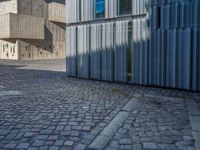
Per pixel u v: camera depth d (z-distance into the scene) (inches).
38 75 552.7
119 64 421.7
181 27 345.1
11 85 403.9
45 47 1352.1
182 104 275.0
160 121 214.1
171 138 176.2
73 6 487.8
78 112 241.1
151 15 373.7
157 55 371.9
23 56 1226.0
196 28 332.2
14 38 1181.7
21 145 162.2
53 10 1379.2
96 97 311.4
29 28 1224.2
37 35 1267.2
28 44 1249.4
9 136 177.8
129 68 408.8
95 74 462.6
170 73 360.5
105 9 433.4
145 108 257.1
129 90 361.7
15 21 1155.3
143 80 390.9
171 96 319.6
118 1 414.0
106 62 441.1
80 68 491.5
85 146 162.1
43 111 243.8
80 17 476.7
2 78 493.7
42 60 1223.5
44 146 161.2
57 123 207.3
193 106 263.3
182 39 345.4
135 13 392.2
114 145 164.6
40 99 297.7
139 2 386.0
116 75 428.5
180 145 164.2
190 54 339.0
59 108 255.9
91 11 455.5
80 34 482.6
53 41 1403.8
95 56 458.9
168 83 363.9
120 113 238.1
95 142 168.4
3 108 254.1
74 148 158.6
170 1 352.8
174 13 350.3
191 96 319.3
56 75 554.6
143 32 384.5
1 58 1266.0
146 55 383.6
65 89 368.5
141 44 388.2
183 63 346.6
